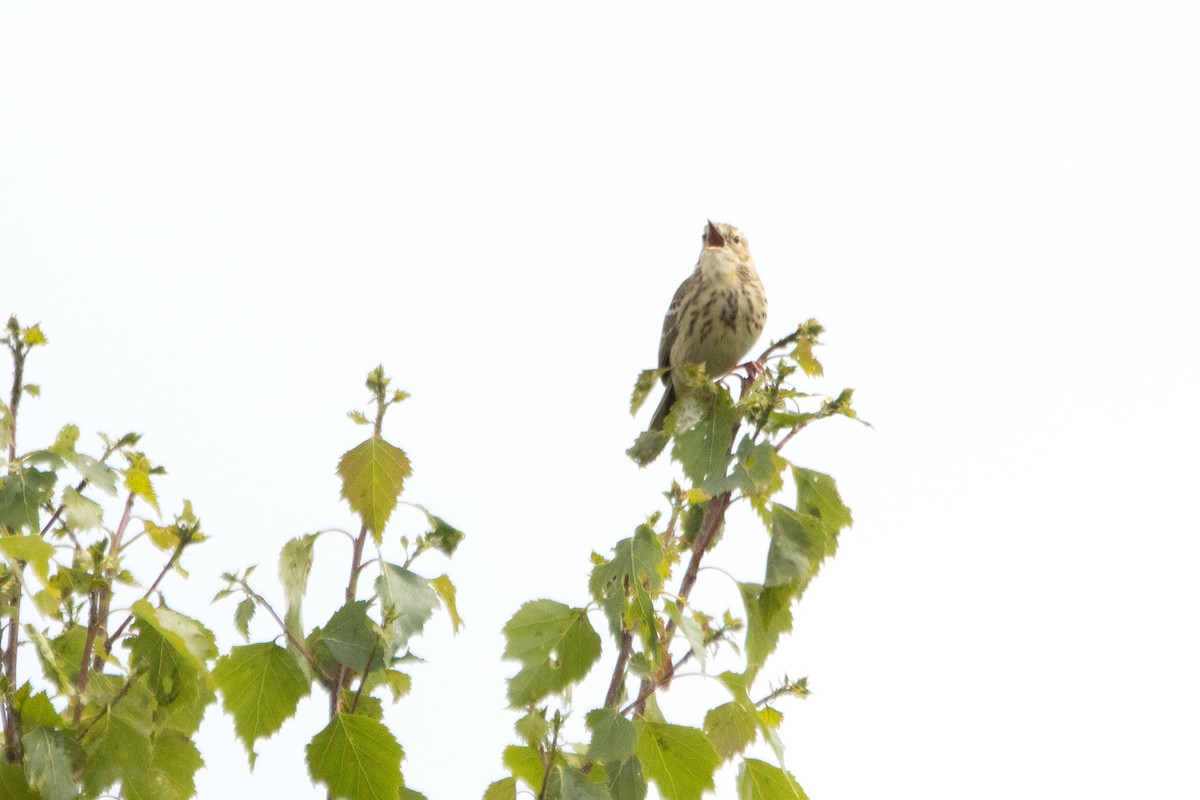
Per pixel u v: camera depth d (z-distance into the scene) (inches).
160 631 279.0
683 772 312.8
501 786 308.0
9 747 274.8
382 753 281.0
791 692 328.2
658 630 304.2
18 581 269.9
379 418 298.8
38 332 296.7
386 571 291.6
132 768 283.9
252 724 293.6
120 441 309.7
